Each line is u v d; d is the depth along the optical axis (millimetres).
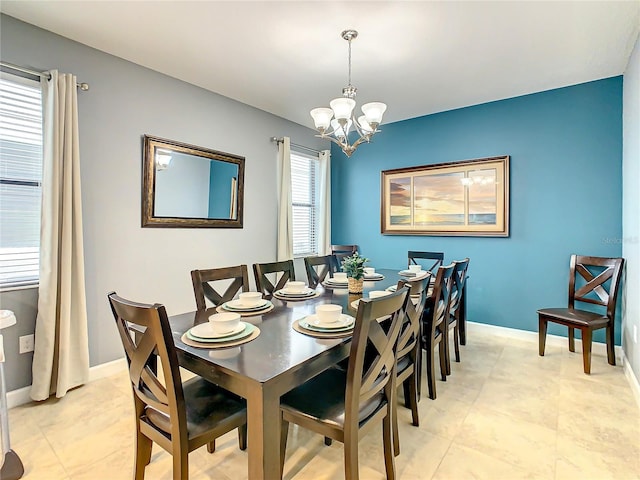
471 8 2143
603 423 2055
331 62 2867
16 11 2189
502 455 1777
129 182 2879
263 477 1135
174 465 1279
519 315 3674
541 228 3520
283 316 1883
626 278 2891
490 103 3779
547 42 2541
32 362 2322
